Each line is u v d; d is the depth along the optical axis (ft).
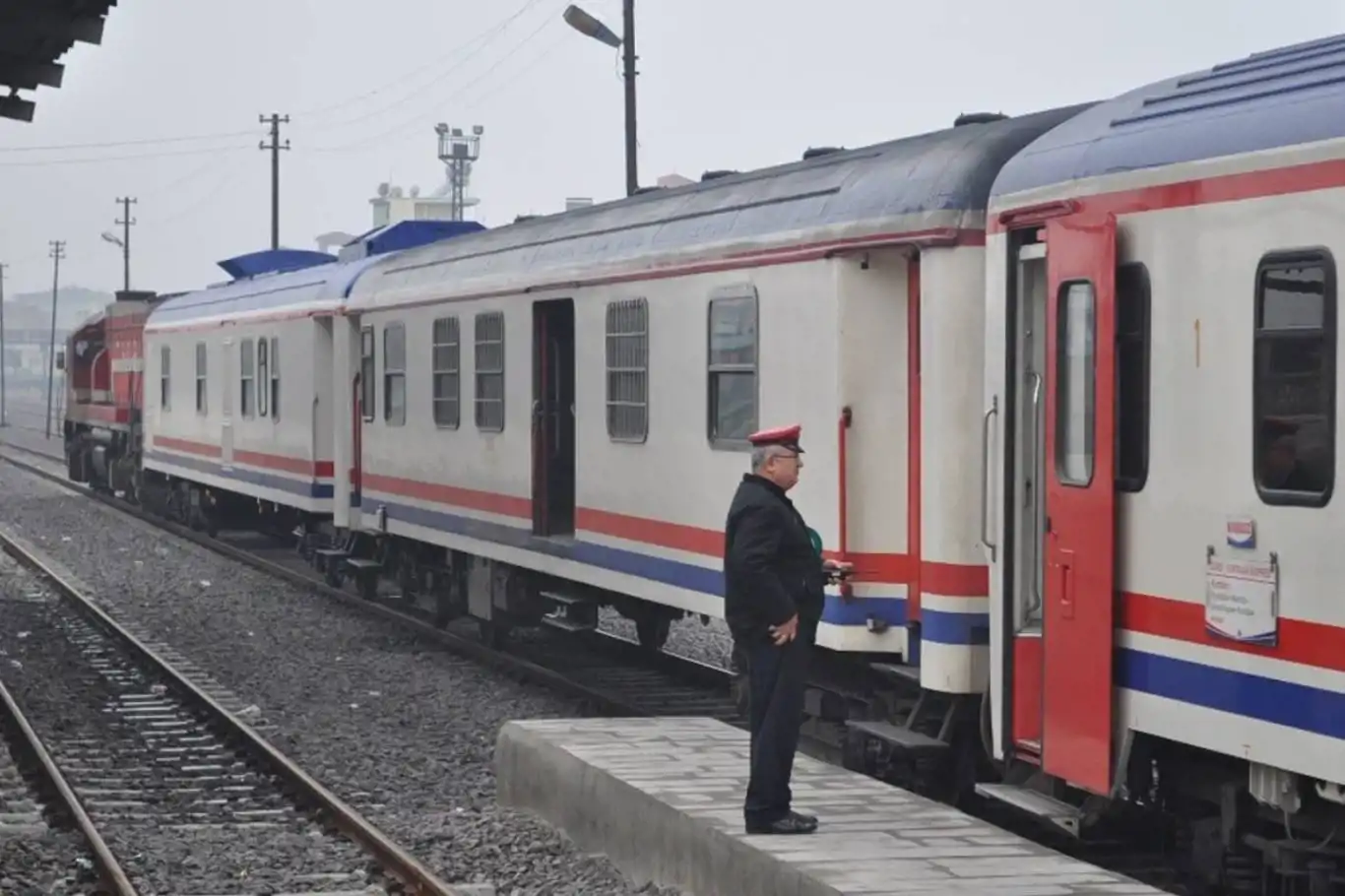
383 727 49.96
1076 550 29.99
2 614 74.28
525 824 36.78
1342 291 24.48
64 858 35.19
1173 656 27.81
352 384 74.49
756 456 29.45
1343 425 24.45
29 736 45.52
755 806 28.89
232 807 40.27
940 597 35.01
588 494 51.75
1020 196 31.86
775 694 28.89
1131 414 28.86
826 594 38.22
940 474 35.09
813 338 39.01
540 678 56.18
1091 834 33.30
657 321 47.01
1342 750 24.47
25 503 135.85
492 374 58.75
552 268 53.36
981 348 35.06
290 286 85.35
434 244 67.77
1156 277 28.25
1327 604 24.73
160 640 66.90
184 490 113.39
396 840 36.09
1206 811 30.37
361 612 73.72
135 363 127.34
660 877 31.12
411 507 67.05
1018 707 32.24
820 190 39.65
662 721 39.55
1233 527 26.53
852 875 26.12
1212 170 26.99
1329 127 24.80
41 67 59.88
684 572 45.85
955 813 30.42
